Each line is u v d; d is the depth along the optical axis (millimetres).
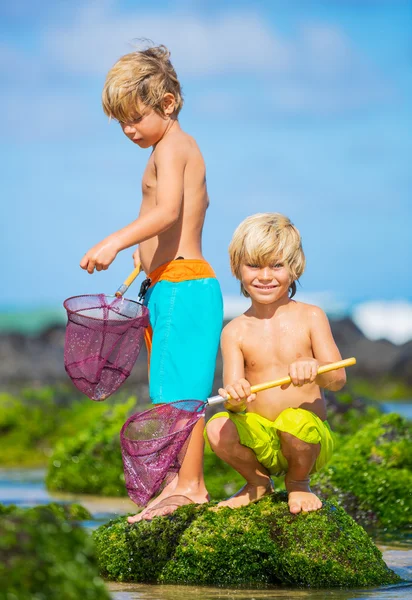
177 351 11656
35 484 21312
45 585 5953
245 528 10398
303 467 10516
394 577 10500
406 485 15211
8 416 28297
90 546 6523
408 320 83812
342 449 16734
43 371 50625
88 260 10898
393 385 54094
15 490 20141
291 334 10867
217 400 10148
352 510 15031
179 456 10211
